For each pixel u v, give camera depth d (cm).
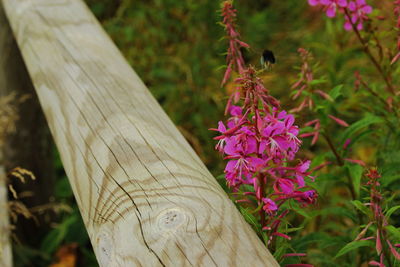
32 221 215
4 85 198
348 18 137
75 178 112
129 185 105
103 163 110
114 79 127
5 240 158
